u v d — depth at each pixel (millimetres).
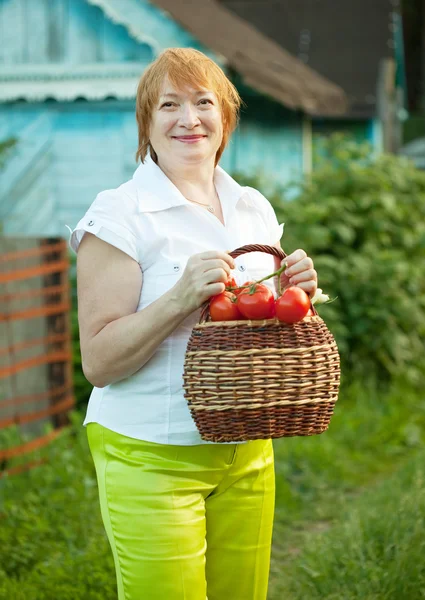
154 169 2811
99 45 9070
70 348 6934
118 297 2676
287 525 5312
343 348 7910
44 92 9148
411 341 8492
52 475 5617
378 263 8141
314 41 13641
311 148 11562
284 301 2486
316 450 6438
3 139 9297
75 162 9242
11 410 6289
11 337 6316
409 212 8750
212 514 2822
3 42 9195
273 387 2453
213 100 2809
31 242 6492
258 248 2666
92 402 2830
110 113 9180
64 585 4129
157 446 2684
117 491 2691
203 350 2479
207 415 2479
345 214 8375
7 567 4500
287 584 4266
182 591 2623
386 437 6965
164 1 9109
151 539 2629
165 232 2729
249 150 10156
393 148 12664
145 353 2607
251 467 2828
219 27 9922
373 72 12875
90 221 2682
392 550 4121
